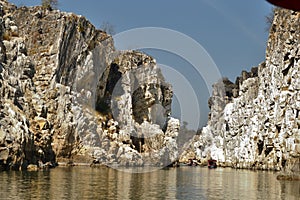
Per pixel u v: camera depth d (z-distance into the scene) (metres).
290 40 157.75
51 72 148.88
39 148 112.69
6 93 104.56
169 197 58.47
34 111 120.88
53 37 155.75
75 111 149.75
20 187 60.31
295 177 104.56
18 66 121.00
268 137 179.25
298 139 130.88
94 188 65.50
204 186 79.88
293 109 143.62
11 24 127.06
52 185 65.88
